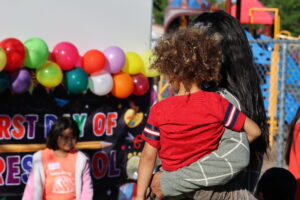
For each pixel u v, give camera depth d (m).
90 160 4.68
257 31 14.38
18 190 4.30
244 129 2.28
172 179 2.27
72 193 3.93
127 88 4.65
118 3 4.86
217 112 2.23
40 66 4.14
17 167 4.29
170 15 15.42
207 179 2.21
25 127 4.30
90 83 4.48
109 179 4.80
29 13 4.37
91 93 4.65
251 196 2.42
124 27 4.91
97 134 4.72
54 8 4.50
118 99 4.84
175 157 2.28
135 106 4.95
